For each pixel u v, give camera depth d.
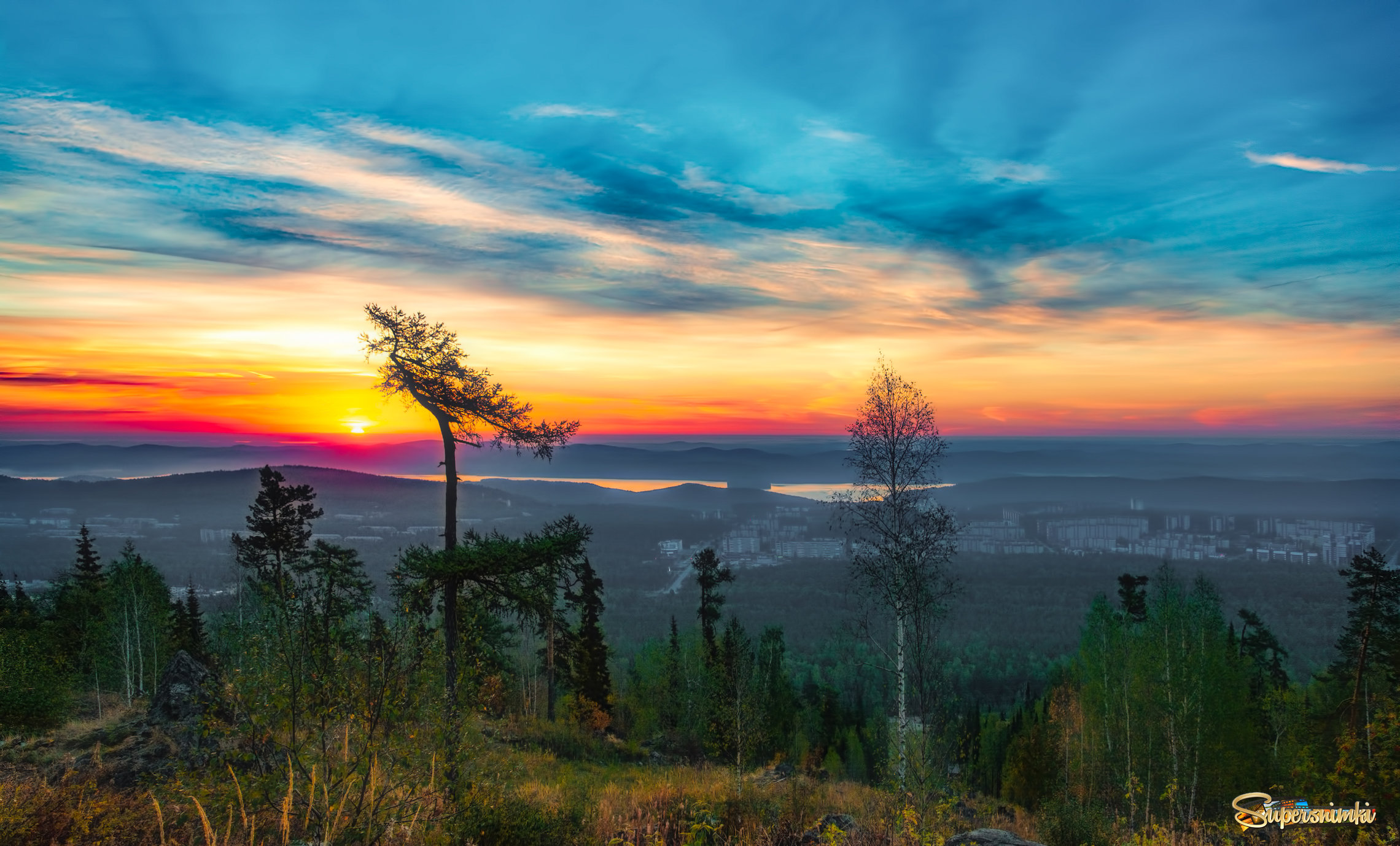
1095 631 36.44
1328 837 13.26
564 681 46.47
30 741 14.52
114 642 38.94
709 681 37.31
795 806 16.50
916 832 11.21
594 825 12.22
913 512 19.00
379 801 7.48
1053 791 39.31
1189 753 29.97
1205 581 32.75
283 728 7.54
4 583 46.34
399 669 7.95
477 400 17.94
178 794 7.85
